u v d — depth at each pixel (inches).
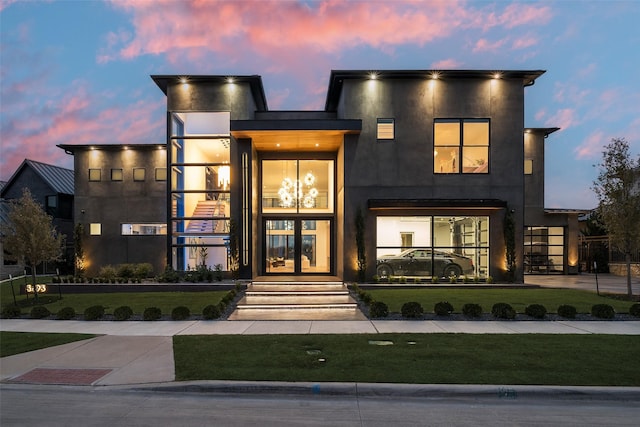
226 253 682.8
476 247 631.8
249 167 662.5
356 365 251.1
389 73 624.7
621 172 516.1
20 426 183.2
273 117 724.0
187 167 683.4
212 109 669.9
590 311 430.3
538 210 887.7
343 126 612.1
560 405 205.0
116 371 250.1
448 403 207.3
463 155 635.5
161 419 189.3
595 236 974.4
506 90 639.1
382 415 192.7
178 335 339.3
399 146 631.8
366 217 627.5
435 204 605.0
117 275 676.1
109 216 837.8
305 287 570.9
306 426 181.5
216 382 224.8
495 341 309.6
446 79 637.9
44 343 316.8
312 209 722.8
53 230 577.0
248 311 450.9
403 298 508.1
